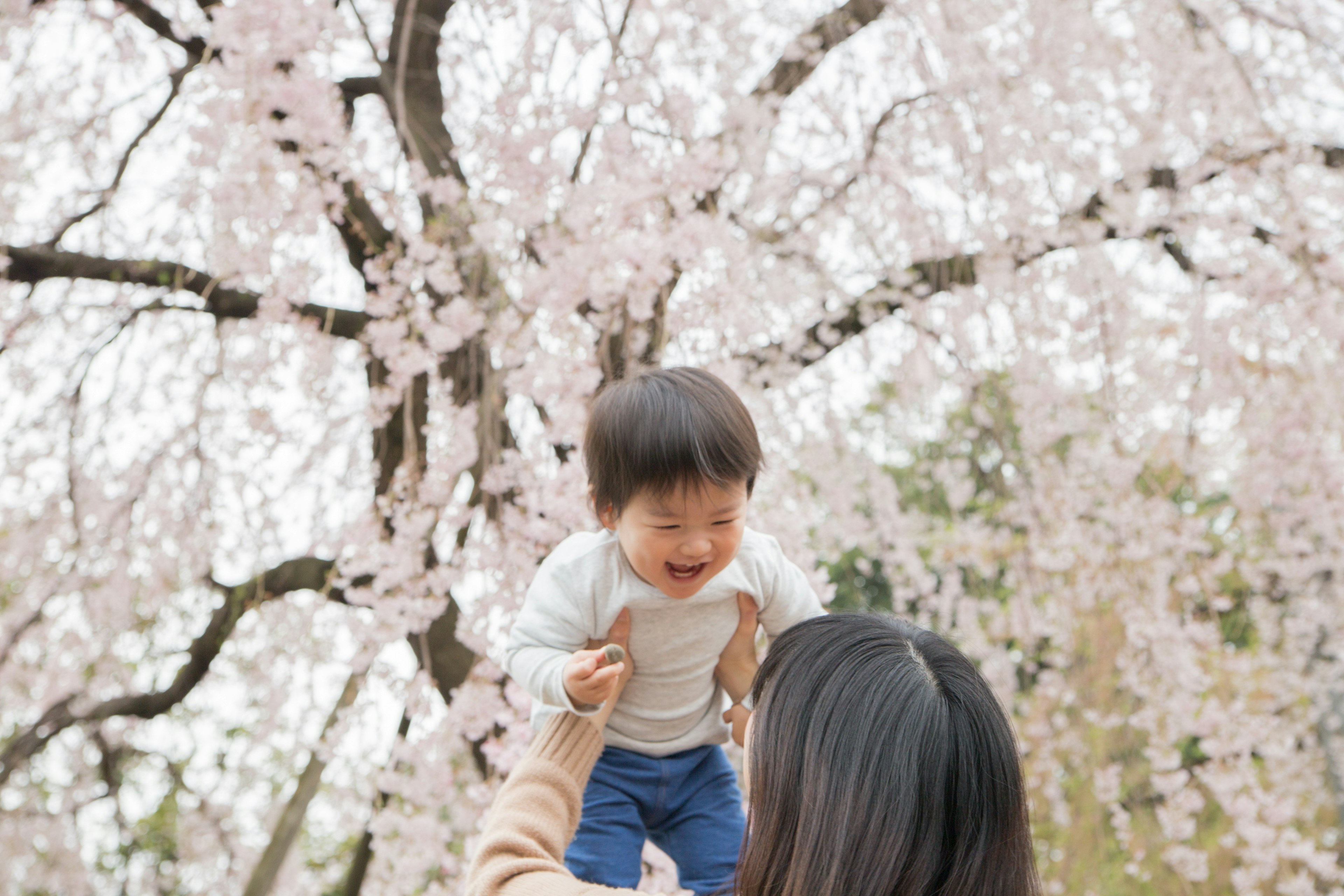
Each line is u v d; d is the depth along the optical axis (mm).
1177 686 3713
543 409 3277
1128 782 3906
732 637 1531
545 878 1066
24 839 4285
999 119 3525
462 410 3232
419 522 3211
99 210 3656
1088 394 3791
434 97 3494
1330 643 3865
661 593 1432
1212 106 3664
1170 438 3801
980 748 873
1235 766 3656
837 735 870
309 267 3402
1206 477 3941
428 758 3246
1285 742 3926
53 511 3836
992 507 4438
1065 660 3795
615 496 1305
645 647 1490
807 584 1594
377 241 3480
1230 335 3637
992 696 919
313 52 3121
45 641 4031
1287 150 3609
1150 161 3639
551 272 3092
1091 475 3777
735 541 1320
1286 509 3852
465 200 3281
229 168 3229
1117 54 3596
